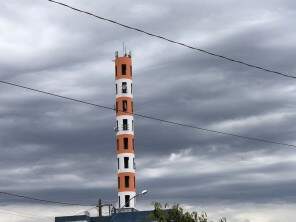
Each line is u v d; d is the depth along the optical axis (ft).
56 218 380.17
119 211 411.54
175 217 245.45
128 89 522.06
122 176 508.94
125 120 516.73
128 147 513.86
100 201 315.58
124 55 524.52
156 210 247.29
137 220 367.04
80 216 378.53
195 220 246.88
